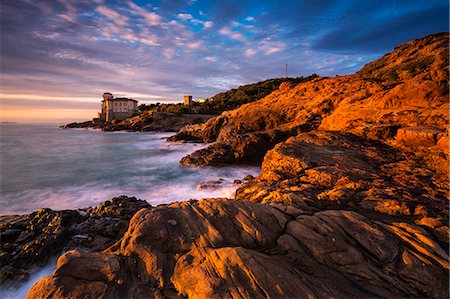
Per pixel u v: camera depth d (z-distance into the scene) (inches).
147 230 233.3
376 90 922.7
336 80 1362.0
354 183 403.9
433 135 506.3
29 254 345.7
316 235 242.2
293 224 260.7
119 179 897.5
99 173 999.0
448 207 315.0
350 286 194.1
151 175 950.4
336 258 219.8
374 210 324.5
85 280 193.3
